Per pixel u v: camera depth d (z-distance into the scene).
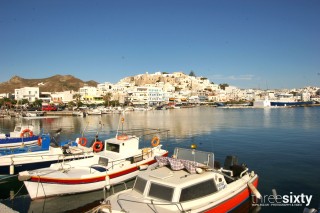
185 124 70.31
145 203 11.50
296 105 184.25
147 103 181.12
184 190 11.43
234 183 14.20
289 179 21.12
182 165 12.82
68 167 19.28
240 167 16.05
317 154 30.50
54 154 22.53
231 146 37.06
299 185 19.70
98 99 183.00
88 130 61.41
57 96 179.25
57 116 108.25
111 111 125.75
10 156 21.75
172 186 11.42
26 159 21.59
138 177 12.84
